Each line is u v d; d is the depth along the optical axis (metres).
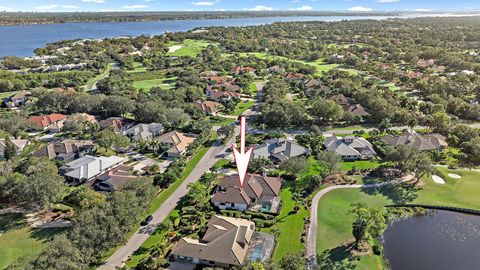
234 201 85.12
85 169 101.12
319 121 150.38
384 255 69.94
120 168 102.81
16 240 73.50
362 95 167.88
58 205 85.81
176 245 68.81
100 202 76.56
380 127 134.12
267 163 108.31
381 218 71.06
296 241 72.94
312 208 85.38
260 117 154.50
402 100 164.38
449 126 131.88
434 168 96.38
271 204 86.69
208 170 106.56
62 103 164.00
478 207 85.88
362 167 107.56
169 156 117.81
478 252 71.50
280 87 199.25
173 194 92.62
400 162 100.69
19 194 81.25
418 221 82.00
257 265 57.09
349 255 68.69
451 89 184.75
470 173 101.56
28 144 126.12
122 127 141.38
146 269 64.69
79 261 57.81
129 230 69.81
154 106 148.88
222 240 67.94
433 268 66.62
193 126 139.62
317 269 64.25
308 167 104.00
